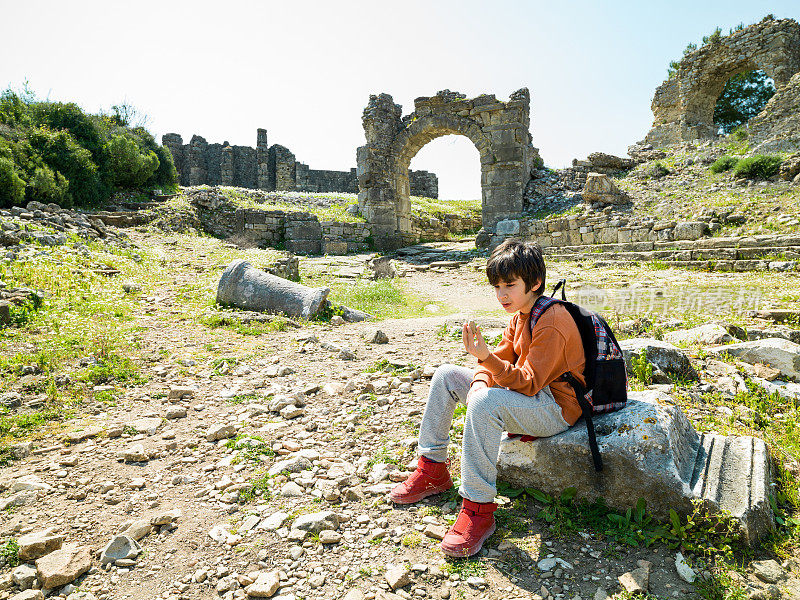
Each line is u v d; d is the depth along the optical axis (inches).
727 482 89.7
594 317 93.5
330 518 95.0
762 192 550.9
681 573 77.7
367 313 322.3
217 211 738.2
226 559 86.0
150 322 255.4
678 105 963.3
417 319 288.7
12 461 118.0
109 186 705.0
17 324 222.7
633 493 89.5
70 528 94.3
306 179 1461.6
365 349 216.8
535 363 86.8
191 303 301.6
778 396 140.0
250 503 102.8
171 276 385.7
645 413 94.3
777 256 406.3
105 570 83.8
